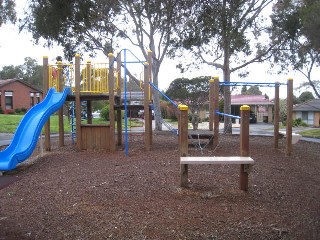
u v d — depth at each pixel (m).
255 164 7.35
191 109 32.72
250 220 3.98
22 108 39.94
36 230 3.77
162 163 7.13
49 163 7.82
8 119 24.62
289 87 9.15
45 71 9.80
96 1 13.59
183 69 18.45
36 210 4.41
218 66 16.61
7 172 7.08
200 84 36.28
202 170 6.43
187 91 35.94
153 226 3.81
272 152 9.71
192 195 4.88
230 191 5.10
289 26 15.26
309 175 6.67
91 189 5.27
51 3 9.53
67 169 6.95
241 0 13.95
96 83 9.87
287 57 16.78
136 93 12.27
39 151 9.71
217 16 13.99
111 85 9.12
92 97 9.63
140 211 4.26
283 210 4.39
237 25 14.69
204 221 3.93
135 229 3.74
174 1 14.16
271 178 6.09
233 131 18.77
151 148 9.77
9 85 38.94
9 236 3.62
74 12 10.00
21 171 7.18
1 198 5.07
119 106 9.30
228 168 6.64
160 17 15.45
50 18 10.30
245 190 5.14
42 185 5.72
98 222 3.94
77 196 4.94
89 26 14.27
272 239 3.54
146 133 9.30
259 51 16.89
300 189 5.49
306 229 3.80
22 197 5.07
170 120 32.53
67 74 10.16
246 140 5.20
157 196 4.85
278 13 15.66
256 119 37.69
